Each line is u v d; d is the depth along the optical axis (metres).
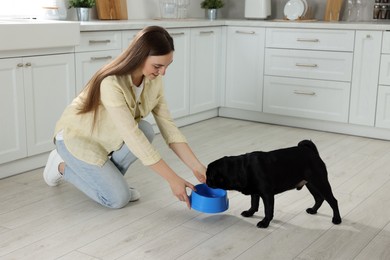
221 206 2.33
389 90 4.00
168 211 2.56
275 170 2.23
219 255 2.10
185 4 4.90
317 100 4.35
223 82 4.82
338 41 4.15
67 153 2.49
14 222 2.41
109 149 2.51
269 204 2.29
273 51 4.48
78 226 2.37
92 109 2.33
